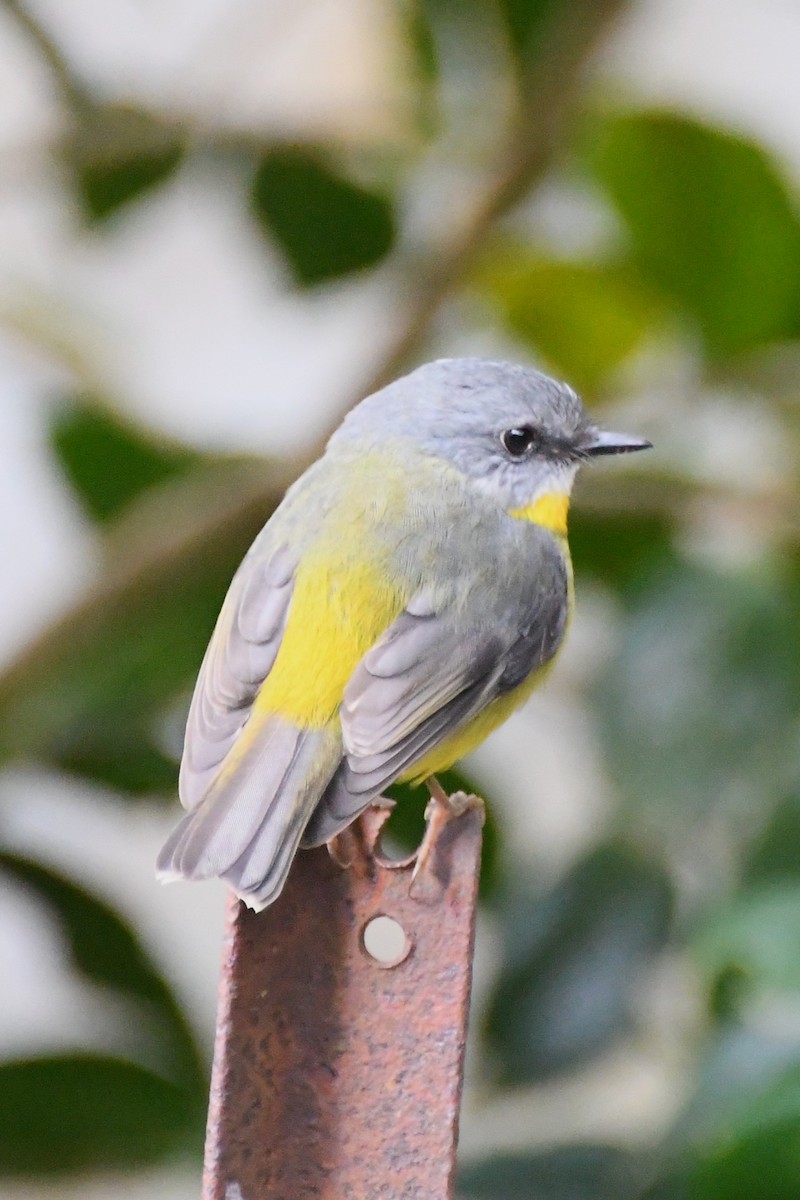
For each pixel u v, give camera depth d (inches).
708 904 148.3
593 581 151.6
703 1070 147.0
